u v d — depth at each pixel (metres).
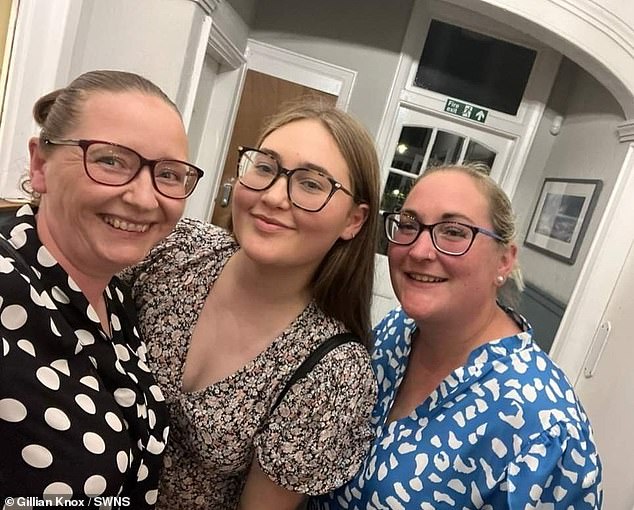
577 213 3.66
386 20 4.16
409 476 1.04
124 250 0.78
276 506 1.05
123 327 0.96
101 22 2.75
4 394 0.66
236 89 4.18
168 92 2.84
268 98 4.29
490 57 4.24
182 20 2.79
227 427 1.00
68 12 2.32
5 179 2.22
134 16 2.77
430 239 1.04
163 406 0.95
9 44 2.15
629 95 3.26
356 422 1.04
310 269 1.03
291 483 0.99
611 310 3.10
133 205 0.76
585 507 0.94
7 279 0.69
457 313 1.07
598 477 0.96
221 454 1.01
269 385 1.01
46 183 0.77
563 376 1.07
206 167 4.22
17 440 0.67
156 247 1.12
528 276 4.23
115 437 0.76
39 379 0.69
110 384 0.83
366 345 1.11
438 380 1.14
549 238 3.99
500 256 1.10
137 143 0.75
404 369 1.23
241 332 1.05
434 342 1.14
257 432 1.01
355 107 4.26
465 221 1.04
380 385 1.25
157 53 2.81
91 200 0.74
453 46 4.21
